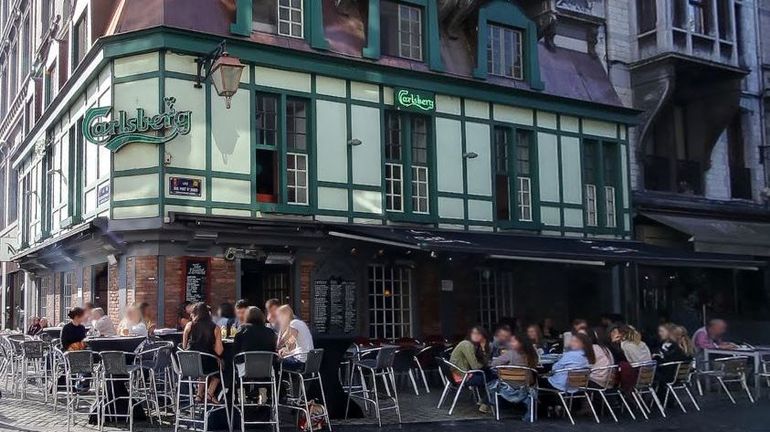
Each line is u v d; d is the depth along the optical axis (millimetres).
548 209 18828
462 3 17547
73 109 17391
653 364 11531
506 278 18438
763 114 24812
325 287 15445
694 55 21375
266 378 9727
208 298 14180
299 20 15750
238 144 14648
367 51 16250
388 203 16500
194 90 14383
